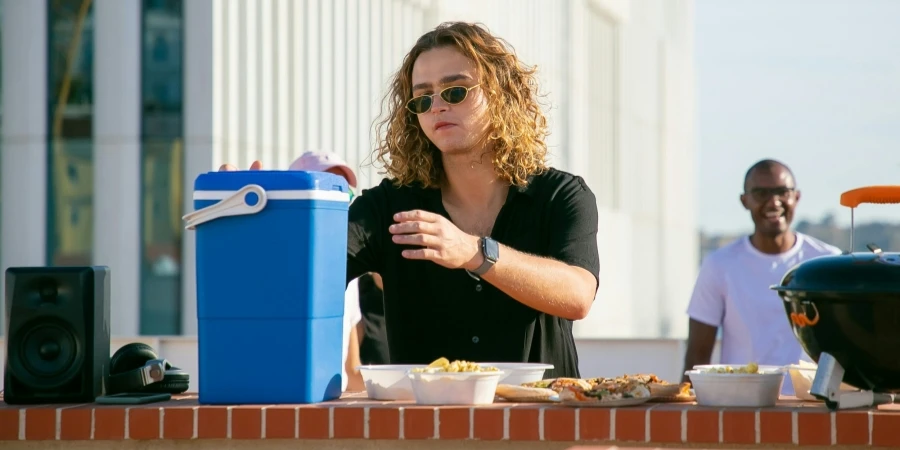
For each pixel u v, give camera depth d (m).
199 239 4.91
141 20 24.39
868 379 4.64
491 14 32.38
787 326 9.89
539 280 5.20
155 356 5.52
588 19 45.94
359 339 9.42
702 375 4.68
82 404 4.99
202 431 4.67
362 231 5.89
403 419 4.57
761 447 4.46
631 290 52.06
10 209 25.23
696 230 74.00
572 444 4.51
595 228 5.84
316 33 25.25
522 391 4.83
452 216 5.92
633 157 54.66
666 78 63.72
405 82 5.92
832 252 10.06
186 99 24.14
